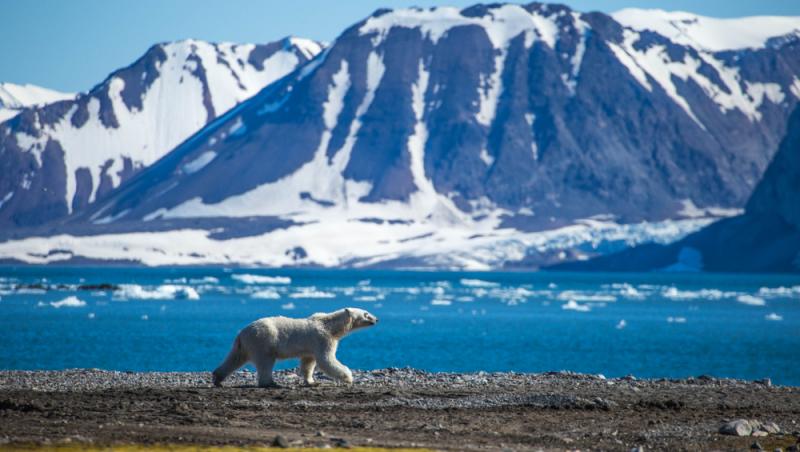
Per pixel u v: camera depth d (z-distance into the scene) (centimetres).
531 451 6594
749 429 7431
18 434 6725
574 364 19788
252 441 6588
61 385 9762
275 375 10456
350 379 9494
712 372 18625
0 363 18162
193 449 6241
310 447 6394
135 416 7612
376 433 7138
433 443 6800
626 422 7812
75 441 6438
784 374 18400
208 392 8938
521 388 9612
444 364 18950
